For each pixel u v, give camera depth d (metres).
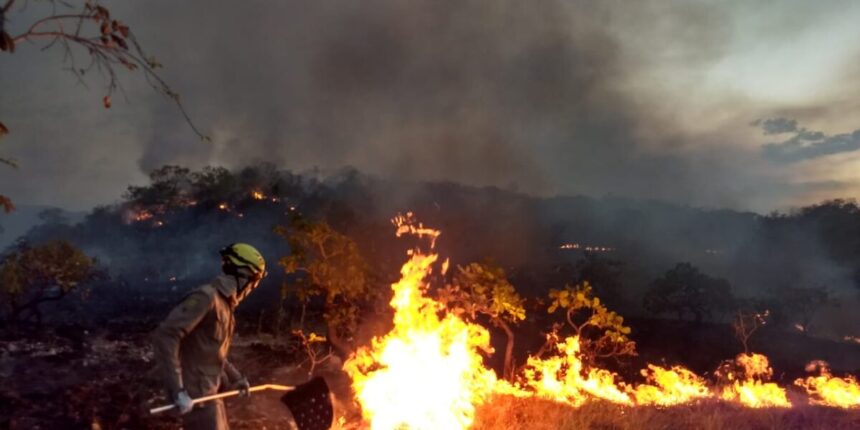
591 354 10.83
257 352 10.42
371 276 10.69
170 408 3.73
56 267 12.77
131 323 14.43
